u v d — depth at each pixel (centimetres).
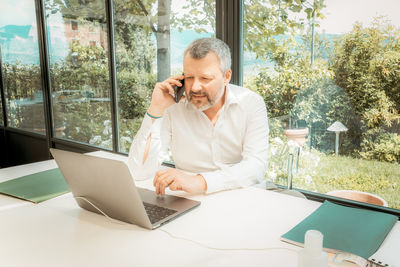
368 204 175
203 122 162
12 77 425
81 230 103
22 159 442
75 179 109
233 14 205
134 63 279
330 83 181
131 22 274
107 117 312
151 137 155
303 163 197
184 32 239
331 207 115
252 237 96
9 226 106
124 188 96
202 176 133
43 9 357
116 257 86
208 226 103
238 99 161
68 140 362
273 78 201
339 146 183
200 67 137
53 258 86
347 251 85
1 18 417
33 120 407
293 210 115
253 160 150
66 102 355
